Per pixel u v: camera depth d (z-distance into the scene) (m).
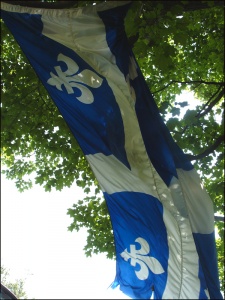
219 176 12.05
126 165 5.64
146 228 5.32
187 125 10.87
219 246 13.55
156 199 5.48
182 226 5.29
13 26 6.22
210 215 5.83
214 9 11.87
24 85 11.41
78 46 6.19
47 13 6.29
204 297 4.93
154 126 5.98
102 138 5.77
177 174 5.84
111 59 6.13
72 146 11.56
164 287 5.01
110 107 5.92
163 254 5.18
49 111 11.81
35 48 6.14
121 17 6.36
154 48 8.24
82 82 6.03
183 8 8.55
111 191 5.55
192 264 5.07
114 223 5.43
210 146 10.83
